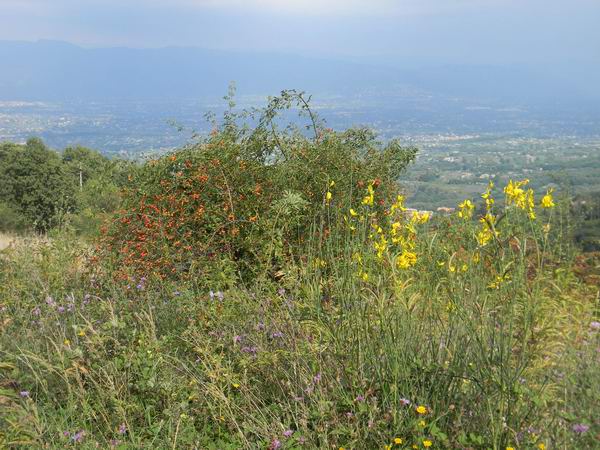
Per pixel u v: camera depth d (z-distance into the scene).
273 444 2.87
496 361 2.72
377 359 3.04
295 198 5.35
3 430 3.07
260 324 3.88
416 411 2.80
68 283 5.51
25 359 3.73
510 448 2.47
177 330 4.10
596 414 2.60
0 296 5.02
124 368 3.48
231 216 5.96
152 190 6.55
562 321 3.12
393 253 3.40
